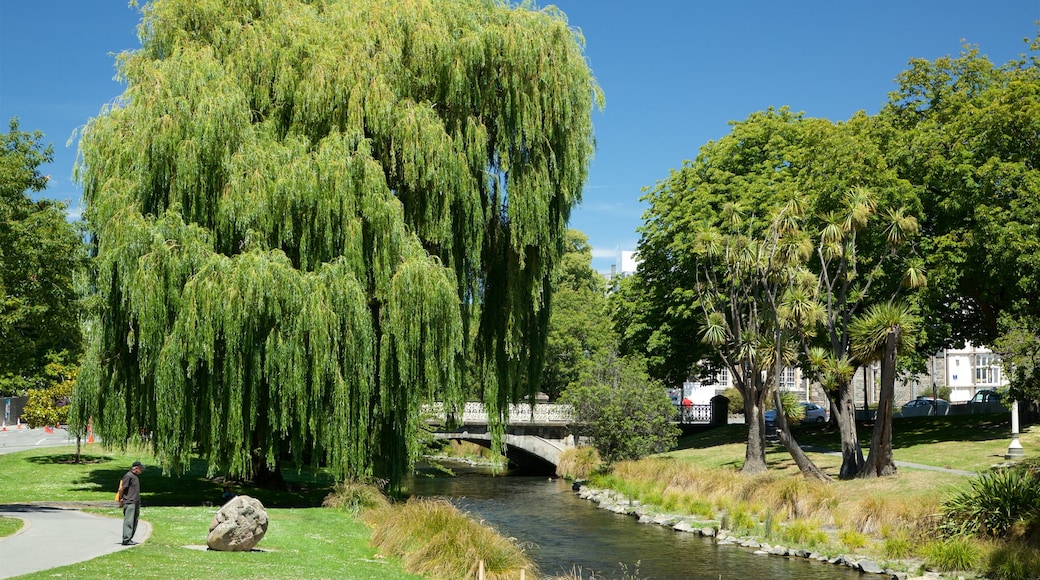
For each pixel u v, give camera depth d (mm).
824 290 40406
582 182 28734
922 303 36656
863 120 41438
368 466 24938
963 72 41656
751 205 44312
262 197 22953
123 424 24031
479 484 47250
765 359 34156
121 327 23938
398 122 24797
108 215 23031
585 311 72000
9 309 20578
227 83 24000
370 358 23547
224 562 15148
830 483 31281
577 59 28031
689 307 46938
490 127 27469
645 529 30875
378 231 23750
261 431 25141
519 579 17984
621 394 44750
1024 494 23531
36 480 30297
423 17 26484
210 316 21891
